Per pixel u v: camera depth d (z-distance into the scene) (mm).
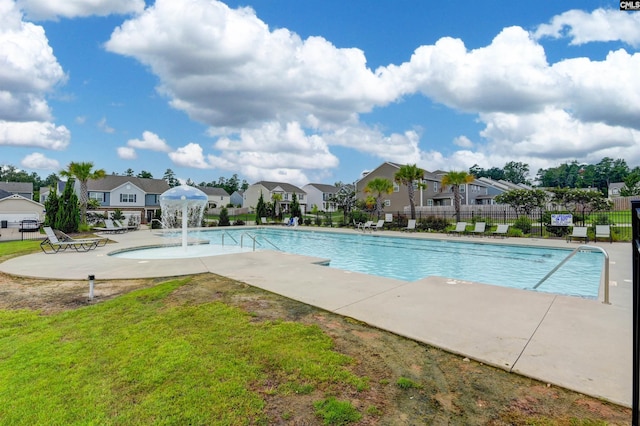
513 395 2660
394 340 3775
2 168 75812
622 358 3244
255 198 59250
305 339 3781
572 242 14820
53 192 20750
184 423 2297
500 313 4660
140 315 4676
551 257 12898
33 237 18812
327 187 66750
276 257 10141
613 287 6359
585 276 9680
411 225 22953
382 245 17781
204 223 30484
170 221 19297
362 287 6250
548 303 5148
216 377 2932
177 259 9820
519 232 17406
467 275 10281
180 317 4562
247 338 3811
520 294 5699
